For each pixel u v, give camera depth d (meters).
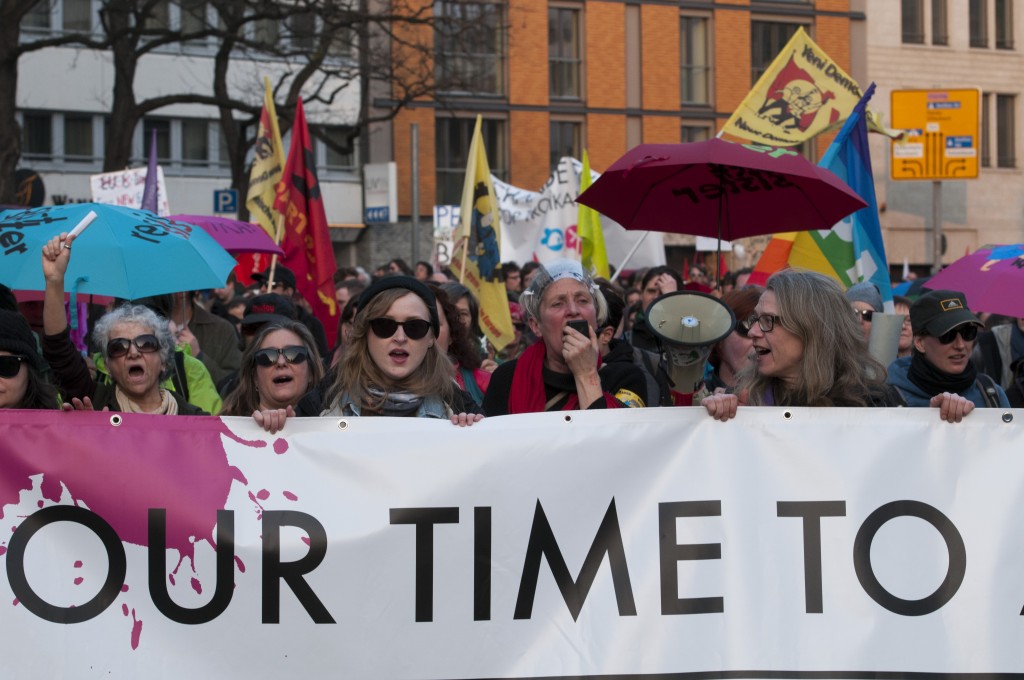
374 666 4.11
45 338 4.88
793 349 4.45
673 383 4.88
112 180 14.83
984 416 4.22
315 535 4.12
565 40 37.09
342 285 11.98
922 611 4.17
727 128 8.45
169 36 23.59
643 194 6.55
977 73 40.12
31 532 4.04
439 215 21.48
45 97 33.25
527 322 5.17
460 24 27.91
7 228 5.57
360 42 28.62
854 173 8.24
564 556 4.17
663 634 4.16
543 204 15.93
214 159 34.91
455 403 4.84
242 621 4.08
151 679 4.03
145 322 5.14
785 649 4.15
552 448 4.20
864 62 39.09
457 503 4.16
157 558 4.07
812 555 4.20
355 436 4.16
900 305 9.12
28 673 4.00
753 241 26.92
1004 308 6.24
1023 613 4.17
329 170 35.62
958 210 39.75
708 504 4.20
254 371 5.23
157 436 4.10
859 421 4.23
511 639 4.14
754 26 38.72
